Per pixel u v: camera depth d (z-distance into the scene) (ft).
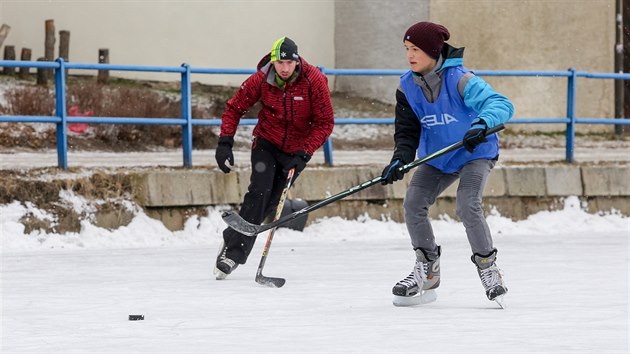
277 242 79.92
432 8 148.46
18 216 75.36
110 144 116.88
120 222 78.64
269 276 59.11
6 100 117.70
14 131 112.57
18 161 89.81
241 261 57.52
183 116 85.51
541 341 37.06
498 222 90.38
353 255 70.64
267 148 58.13
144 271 61.11
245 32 154.51
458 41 148.36
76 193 78.07
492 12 148.56
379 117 145.79
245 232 52.80
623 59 154.81
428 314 44.47
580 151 120.47
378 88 154.81
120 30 148.87
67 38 142.10
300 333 39.11
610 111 151.33
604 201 94.84
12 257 68.08
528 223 91.45
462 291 52.37
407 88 46.32
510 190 91.66
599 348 35.65
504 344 36.45
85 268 62.34
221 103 133.18
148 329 40.24
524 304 47.67
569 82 98.43
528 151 119.85
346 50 157.48
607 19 151.23
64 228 76.64
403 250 74.08
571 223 92.22
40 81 134.92
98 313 44.68
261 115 58.18
